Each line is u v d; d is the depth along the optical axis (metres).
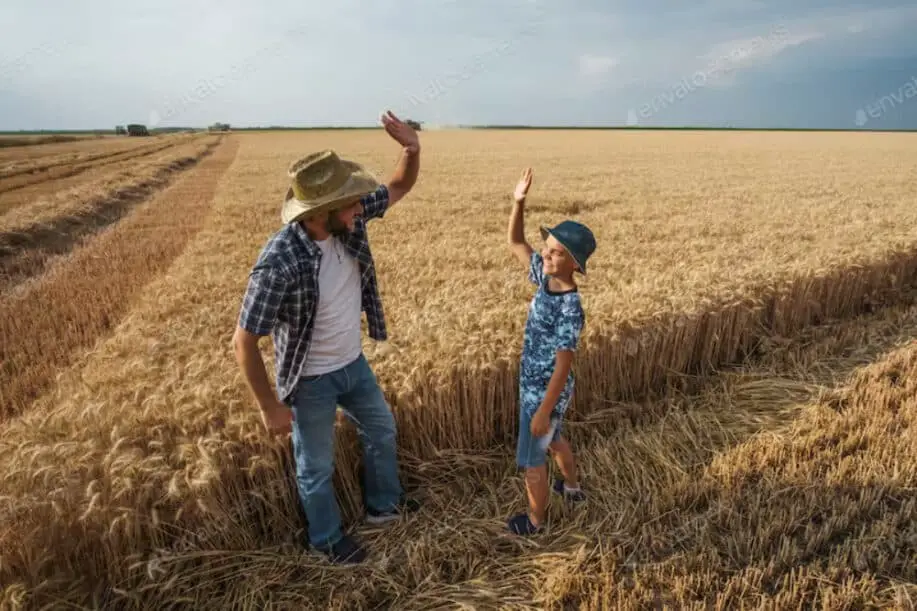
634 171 26.83
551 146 52.69
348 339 3.08
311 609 3.01
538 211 14.94
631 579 3.09
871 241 8.19
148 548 3.11
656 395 5.21
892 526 3.28
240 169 29.77
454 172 26.80
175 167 31.98
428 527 3.57
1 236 12.33
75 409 3.73
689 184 20.61
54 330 7.17
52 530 2.92
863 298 7.47
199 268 8.77
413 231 11.85
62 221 14.66
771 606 2.84
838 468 3.80
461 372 4.15
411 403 3.98
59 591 2.93
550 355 3.16
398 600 3.09
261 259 2.71
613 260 8.04
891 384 5.09
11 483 3.02
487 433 4.36
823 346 6.01
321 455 3.18
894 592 2.93
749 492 3.63
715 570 3.09
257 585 3.12
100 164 32.88
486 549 3.39
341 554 3.31
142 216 15.88
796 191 18.02
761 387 5.23
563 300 3.07
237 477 3.38
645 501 3.64
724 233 10.70
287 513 3.52
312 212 2.67
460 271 7.80
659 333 5.15
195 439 3.38
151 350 4.92
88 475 3.06
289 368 2.94
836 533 3.34
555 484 3.87
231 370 4.28
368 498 3.66
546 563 3.25
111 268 10.18
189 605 3.06
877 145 52.12
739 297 5.77
